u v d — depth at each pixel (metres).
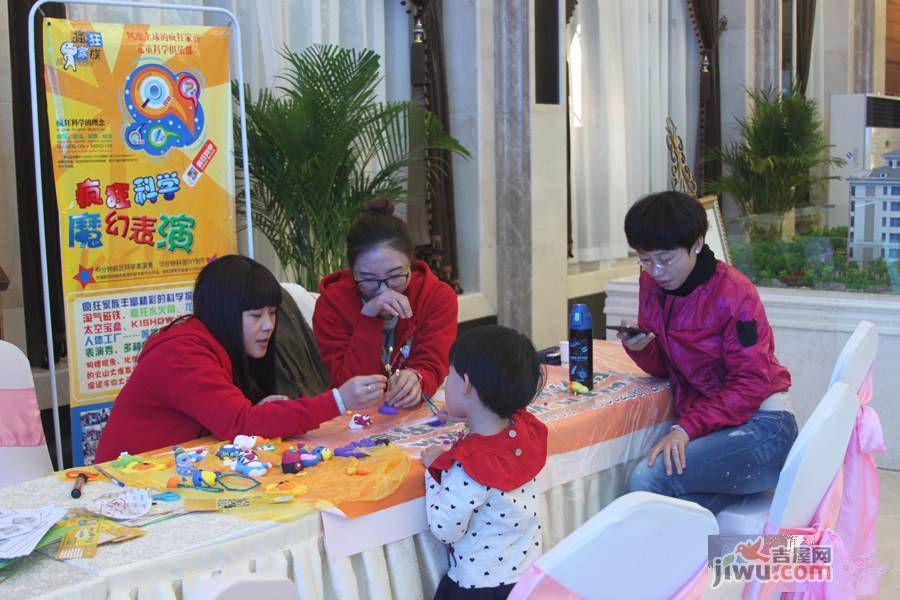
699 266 2.32
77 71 2.94
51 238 3.57
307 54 4.04
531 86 5.59
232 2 4.23
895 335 4.13
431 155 5.28
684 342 2.36
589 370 2.43
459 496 1.67
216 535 1.49
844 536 2.50
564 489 2.17
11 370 2.35
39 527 1.44
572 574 1.20
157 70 3.07
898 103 7.01
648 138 7.31
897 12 10.83
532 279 5.76
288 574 1.57
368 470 1.78
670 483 2.21
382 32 5.05
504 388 1.70
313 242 4.15
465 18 5.48
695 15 7.72
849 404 1.93
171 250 3.15
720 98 8.18
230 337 2.09
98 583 1.33
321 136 3.90
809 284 4.38
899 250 4.25
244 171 3.40
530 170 5.65
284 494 1.65
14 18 3.43
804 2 8.96
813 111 7.41
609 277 6.89
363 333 2.35
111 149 3.01
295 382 2.77
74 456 3.04
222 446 1.92
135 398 2.06
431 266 5.32
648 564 1.28
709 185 7.49
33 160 3.50
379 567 1.70
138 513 1.57
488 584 1.72
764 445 2.23
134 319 3.10
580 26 6.54
